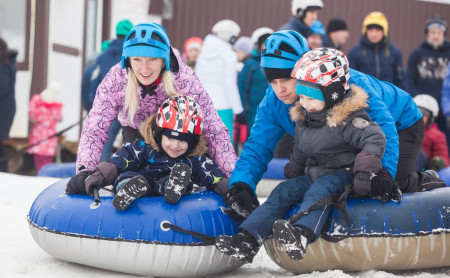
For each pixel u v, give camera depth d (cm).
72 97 2156
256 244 595
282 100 647
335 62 603
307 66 604
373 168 587
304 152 638
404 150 705
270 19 2603
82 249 607
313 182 622
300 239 570
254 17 2603
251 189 645
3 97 1609
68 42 2131
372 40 1420
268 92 675
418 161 1149
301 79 606
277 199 614
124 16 2412
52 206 636
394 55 1434
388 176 606
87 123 723
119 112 751
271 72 637
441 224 597
